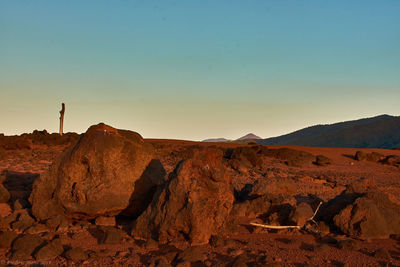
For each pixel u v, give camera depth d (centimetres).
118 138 990
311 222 973
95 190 935
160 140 4609
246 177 2094
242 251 738
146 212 858
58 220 909
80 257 704
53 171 1009
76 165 963
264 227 925
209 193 835
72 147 1036
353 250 773
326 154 3638
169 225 800
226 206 870
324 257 725
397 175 2758
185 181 822
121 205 954
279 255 731
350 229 884
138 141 1041
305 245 809
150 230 828
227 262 665
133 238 843
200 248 770
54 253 720
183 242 797
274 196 1098
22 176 1669
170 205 813
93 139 973
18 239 745
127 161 977
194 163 844
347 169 2962
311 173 2542
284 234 902
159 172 1013
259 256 709
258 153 3334
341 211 912
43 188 1005
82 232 873
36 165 2312
